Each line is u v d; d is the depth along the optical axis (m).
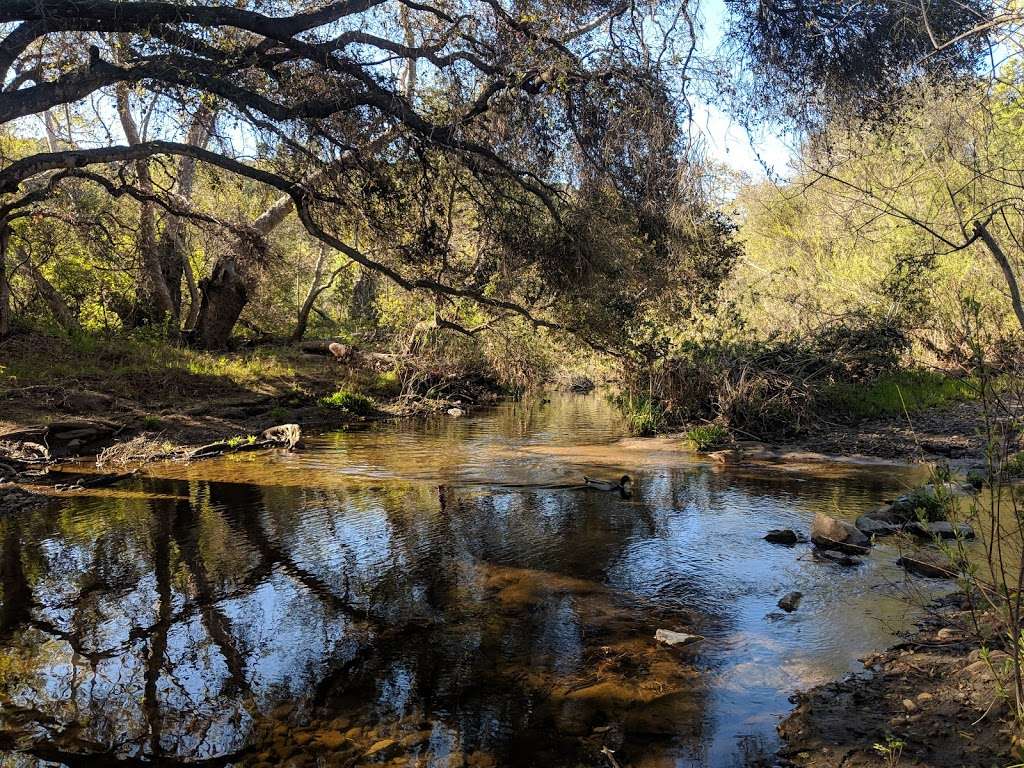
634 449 13.87
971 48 7.11
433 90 10.73
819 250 22.50
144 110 11.58
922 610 5.71
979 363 4.50
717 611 5.98
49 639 5.62
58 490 10.45
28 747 4.17
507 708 4.53
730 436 14.71
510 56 10.09
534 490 10.48
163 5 9.13
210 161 10.73
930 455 12.43
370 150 10.73
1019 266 5.11
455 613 6.04
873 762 3.75
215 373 18.56
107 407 14.98
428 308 15.91
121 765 3.98
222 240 15.40
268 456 13.12
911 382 17.33
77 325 20.80
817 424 15.21
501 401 22.95
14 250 19.31
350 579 6.86
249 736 4.27
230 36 10.43
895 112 8.94
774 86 9.78
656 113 10.20
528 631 5.67
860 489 10.30
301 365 21.95
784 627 5.61
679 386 16.25
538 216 11.49
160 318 23.98
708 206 12.44
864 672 4.80
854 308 19.98
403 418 18.70
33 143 20.48
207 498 10.01
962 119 6.29
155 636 5.66
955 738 3.81
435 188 11.41
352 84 10.32
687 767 3.87
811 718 4.25
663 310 14.06
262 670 5.08
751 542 7.84
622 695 4.65
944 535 7.27
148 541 8.05
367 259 11.56
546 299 13.05
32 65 13.35
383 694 4.72
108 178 15.73
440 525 8.67
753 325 22.42
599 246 11.30
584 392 25.80
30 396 14.33
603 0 10.23
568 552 7.61
